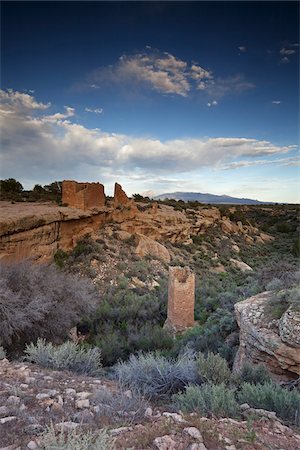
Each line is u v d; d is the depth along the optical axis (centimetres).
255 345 722
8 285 1241
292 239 6309
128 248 3519
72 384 499
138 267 3114
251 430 334
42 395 427
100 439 257
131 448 283
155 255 3581
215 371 529
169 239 4412
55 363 611
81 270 2812
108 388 486
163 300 2272
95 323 1920
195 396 420
